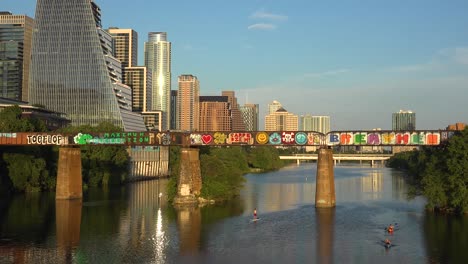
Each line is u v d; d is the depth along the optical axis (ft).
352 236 325.01
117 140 488.85
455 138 393.70
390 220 380.99
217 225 363.35
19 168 531.50
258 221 380.17
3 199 492.54
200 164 521.65
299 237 322.75
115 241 309.63
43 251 284.20
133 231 340.80
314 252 283.38
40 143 497.05
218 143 476.95
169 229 347.97
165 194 572.51
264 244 303.27
